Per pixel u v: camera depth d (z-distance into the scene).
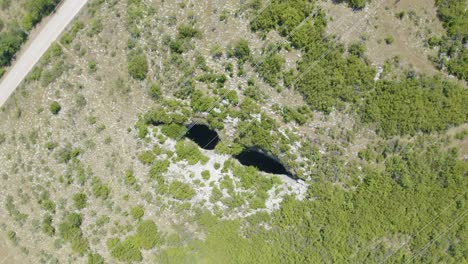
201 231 36.94
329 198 34.41
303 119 34.03
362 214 33.66
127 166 37.62
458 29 31.75
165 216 37.41
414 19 32.56
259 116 35.12
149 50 36.34
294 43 33.41
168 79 36.19
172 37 35.84
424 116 32.25
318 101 33.44
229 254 36.00
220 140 37.44
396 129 32.69
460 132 32.34
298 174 35.19
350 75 32.78
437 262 32.78
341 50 32.91
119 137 37.59
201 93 35.78
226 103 35.62
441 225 32.66
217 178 37.22
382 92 32.69
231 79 35.31
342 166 34.03
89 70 37.56
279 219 35.66
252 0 33.97
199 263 36.28
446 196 32.53
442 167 32.56
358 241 33.66
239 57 34.66
